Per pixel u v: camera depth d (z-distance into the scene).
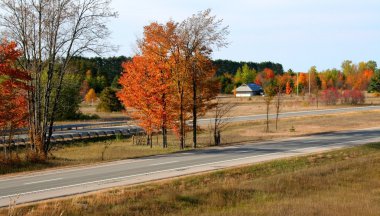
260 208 15.49
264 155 27.39
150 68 33.44
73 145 42.06
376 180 21.08
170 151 31.94
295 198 17.44
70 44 29.45
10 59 25.00
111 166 23.95
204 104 34.00
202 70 32.84
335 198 17.39
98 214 14.09
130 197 16.39
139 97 34.09
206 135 47.22
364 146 30.91
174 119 34.59
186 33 32.47
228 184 19.00
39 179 20.28
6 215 13.60
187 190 18.02
